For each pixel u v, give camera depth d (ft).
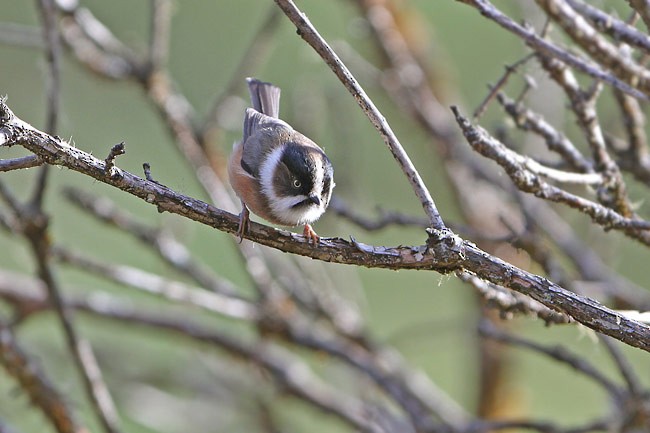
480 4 23.39
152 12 36.94
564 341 44.01
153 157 49.88
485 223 40.83
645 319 21.58
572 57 23.30
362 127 50.62
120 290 49.39
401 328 48.47
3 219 30.78
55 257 33.81
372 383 38.01
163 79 37.47
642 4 22.59
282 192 27.58
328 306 38.24
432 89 46.73
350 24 44.98
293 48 51.06
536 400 46.98
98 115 49.57
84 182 47.85
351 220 28.99
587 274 34.71
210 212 20.06
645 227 23.31
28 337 42.73
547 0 24.68
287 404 41.14
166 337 41.86
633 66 25.64
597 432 33.94
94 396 31.37
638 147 27.96
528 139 35.47
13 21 49.39
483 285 22.86
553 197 22.93
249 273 36.47
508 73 25.00
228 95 37.11
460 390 48.44
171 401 39.83
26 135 17.69
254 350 38.01
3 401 39.47
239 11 53.67
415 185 20.03
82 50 37.32
